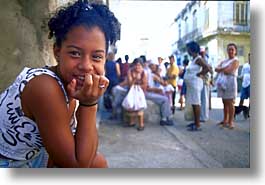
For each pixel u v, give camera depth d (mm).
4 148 1277
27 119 1178
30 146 1277
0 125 1229
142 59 6367
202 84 5488
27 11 2092
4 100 1192
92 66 1120
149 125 6004
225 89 5492
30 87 1108
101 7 1197
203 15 25844
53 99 1087
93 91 1104
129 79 5922
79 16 1127
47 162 1384
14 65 2055
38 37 2096
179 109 8539
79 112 1153
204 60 5508
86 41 1107
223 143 4547
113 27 1208
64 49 1129
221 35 23547
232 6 23234
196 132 5316
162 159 3811
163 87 6773
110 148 4320
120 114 6625
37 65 2111
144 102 5730
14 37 2064
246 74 6078
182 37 30391
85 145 1123
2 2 2020
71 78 1126
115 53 6527
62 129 1092
